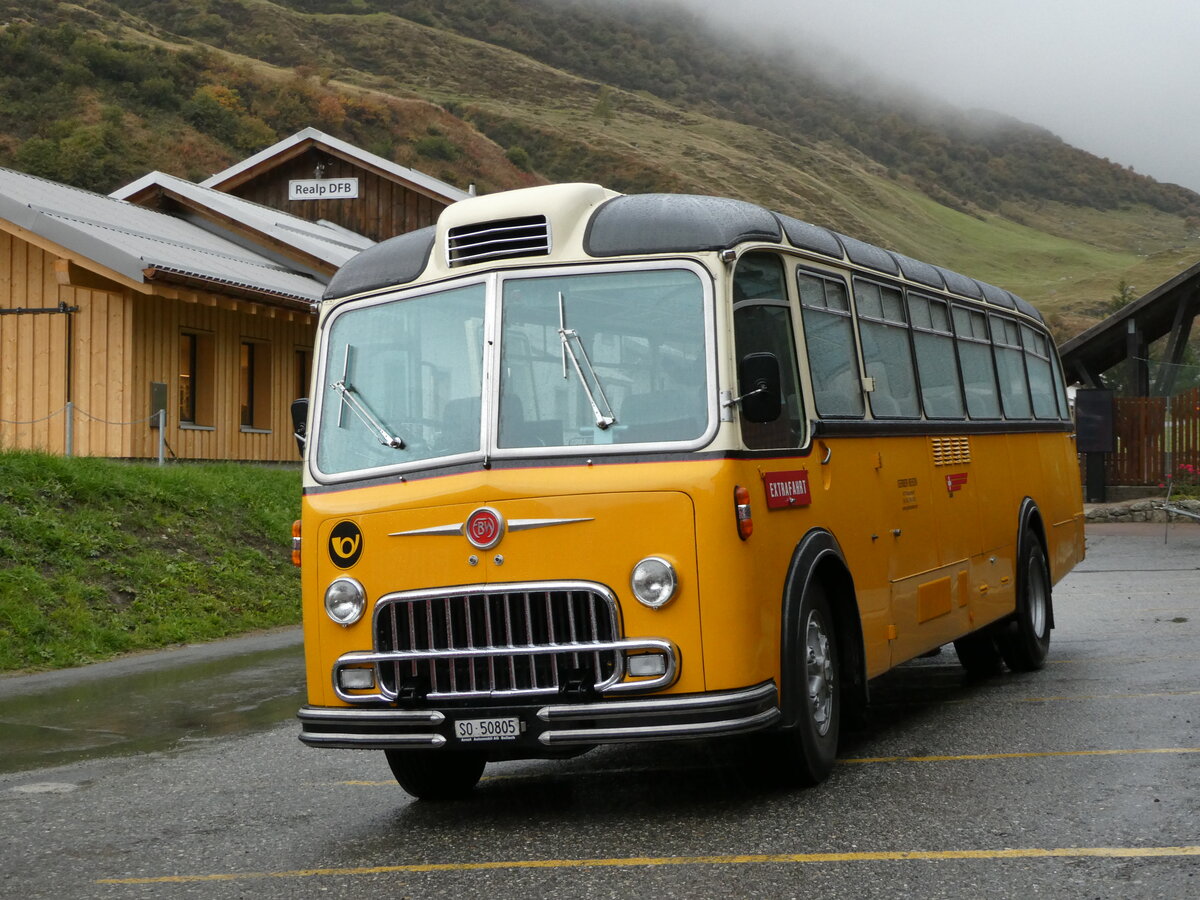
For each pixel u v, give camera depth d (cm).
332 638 682
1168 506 2902
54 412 2195
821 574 745
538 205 696
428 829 679
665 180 18775
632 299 677
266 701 1105
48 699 1125
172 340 2378
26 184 2534
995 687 1074
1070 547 1349
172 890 580
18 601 1362
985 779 721
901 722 930
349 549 681
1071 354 3231
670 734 622
